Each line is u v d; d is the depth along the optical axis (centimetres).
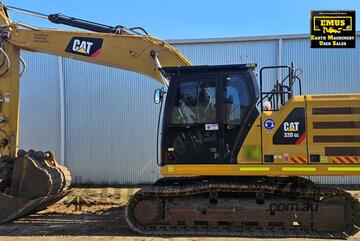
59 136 1600
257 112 818
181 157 828
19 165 933
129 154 1584
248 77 830
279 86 871
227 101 829
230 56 1534
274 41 1516
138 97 1580
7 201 920
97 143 1595
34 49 974
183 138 832
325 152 799
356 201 801
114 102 1588
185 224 838
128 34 957
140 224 840
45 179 920
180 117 838
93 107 1595
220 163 817
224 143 820
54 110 1603
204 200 839
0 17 977
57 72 1602
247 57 1525
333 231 809
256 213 827
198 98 838
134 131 1581
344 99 804
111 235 826
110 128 1590
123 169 1585
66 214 1048
